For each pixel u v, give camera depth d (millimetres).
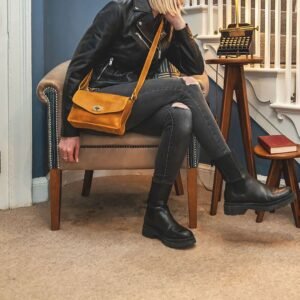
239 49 2209
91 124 1844
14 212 2260
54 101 1954
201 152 2807
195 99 1860
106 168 2002
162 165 1861
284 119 2354
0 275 1561
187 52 2049
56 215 2002
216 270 1600
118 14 1877
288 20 2258
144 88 1893
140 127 1960
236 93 2271
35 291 1448
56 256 1721
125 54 1940
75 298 1403
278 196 1846
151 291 1448
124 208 2346
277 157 2008
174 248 1794
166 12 1916
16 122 2297
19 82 2273
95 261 1677
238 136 2609
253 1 2904
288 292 1438
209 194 2617
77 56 1896
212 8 2623
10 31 2217
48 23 2561
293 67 2588
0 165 2281
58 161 1979
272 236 1937
